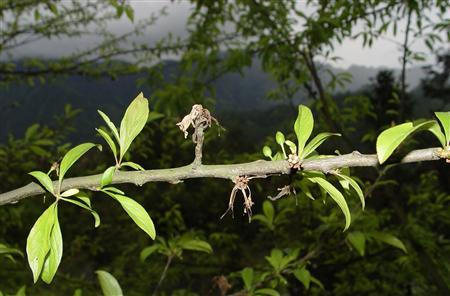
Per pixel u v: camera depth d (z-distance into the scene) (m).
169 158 5.64
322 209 4.64
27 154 4.12
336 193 0.96
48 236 0.87
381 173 2.83
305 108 1.03
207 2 4.35
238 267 4.89
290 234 4.82
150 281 4.89
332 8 3.76
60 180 0.93
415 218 4.38
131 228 6.20
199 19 4.54
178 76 4.28
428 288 4.65
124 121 1.03
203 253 5.05
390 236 2.25
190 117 0.96
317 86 4.13
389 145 0.81
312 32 3.60
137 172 0.95
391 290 5.42
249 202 0.96
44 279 0.85
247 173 0.94
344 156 0.93
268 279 2.26
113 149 1.00
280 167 0.94
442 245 3.33
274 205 4.72
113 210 6.44
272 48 3.89
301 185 1.22
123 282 5.07
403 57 3.88
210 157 5.35
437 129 0.90
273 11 4.13
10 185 4.17
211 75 4.07
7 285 3.62
